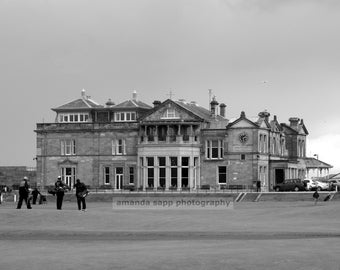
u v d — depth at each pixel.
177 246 51.91
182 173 165.75
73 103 179.12
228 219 78.31
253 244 52.34
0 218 71.44
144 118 168.38
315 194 111.88
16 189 179.50
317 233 61.00
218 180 165.12
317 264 42.34
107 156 171.62
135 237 60.06
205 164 165.75
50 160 175.00
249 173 162.62
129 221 71.88
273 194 134.50
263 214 85.50
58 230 64.38
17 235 61.53
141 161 167.88
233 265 42.12
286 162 167.50
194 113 166.38
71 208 99.56
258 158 162.38
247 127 162.75
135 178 169.62
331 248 49.19
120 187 171.00
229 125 163.88
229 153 164.00
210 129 165.50
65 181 174.38
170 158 165.62
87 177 172.88
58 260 44.25
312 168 190.62
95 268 41.50
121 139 171.12
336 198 130.38
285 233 61.25
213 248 49.88
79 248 51.97
